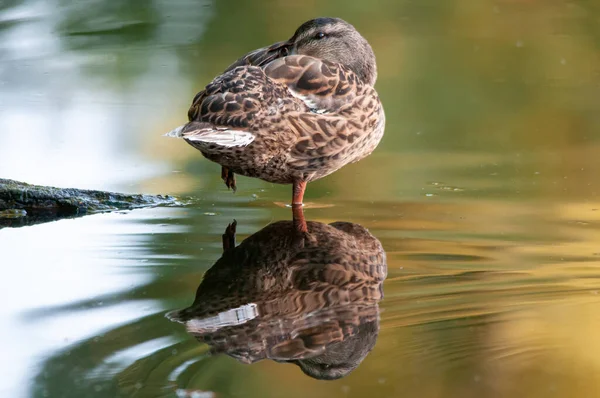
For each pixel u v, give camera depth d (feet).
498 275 27.30
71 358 20.97
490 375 20.29
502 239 31.35
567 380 20.22
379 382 20.01
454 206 36.11
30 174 40.65
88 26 74.90
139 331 22.68
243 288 25.94
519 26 74.90
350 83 34.96
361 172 42.06
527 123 51.19
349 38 40.57
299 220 33.83
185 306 24.62
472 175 41.32
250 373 20.15
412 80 60.49
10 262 28.84
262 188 39.37
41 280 26.96
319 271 27.68
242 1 82.23
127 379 19.74
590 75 61.52
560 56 66.23
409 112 53.98
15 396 18.90
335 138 34.22
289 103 32.76
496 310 24.21
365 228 32.78
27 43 69.36
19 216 35.37
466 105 55.26
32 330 22.81
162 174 41.50
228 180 37.47
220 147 32.12
